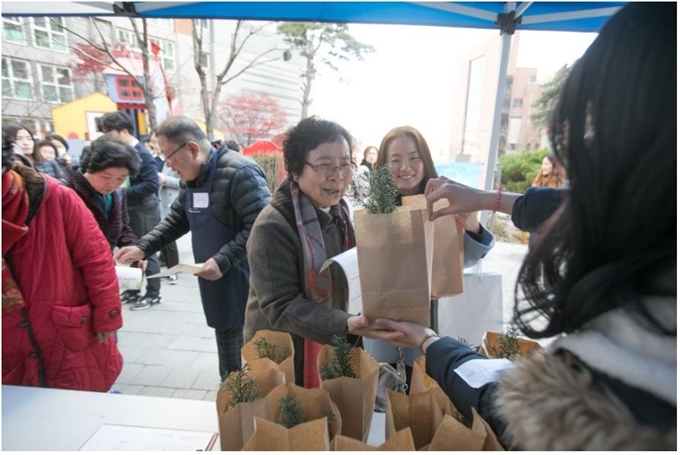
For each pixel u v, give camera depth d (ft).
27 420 2.70
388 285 2.44
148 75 20.18
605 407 1.04
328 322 2.79
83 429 2.64
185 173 5.26
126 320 9.12
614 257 1.25
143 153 9.70
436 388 2.26
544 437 1.11
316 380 3.42
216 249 5.43
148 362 7.47
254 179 5.18
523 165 21.61
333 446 2.05
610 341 1.15
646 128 1.12
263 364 2.51
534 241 1.64
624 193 1.17
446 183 3.10
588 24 6.53
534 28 6.55
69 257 3.76
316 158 3.11
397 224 2.40
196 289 11.11
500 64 6.86
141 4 6.40
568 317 1.29
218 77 21.50
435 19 6.49
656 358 1.05
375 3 6.26
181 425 2.69
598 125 1.23
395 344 2.56
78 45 24.57
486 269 11.55
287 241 3.17
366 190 2.85
